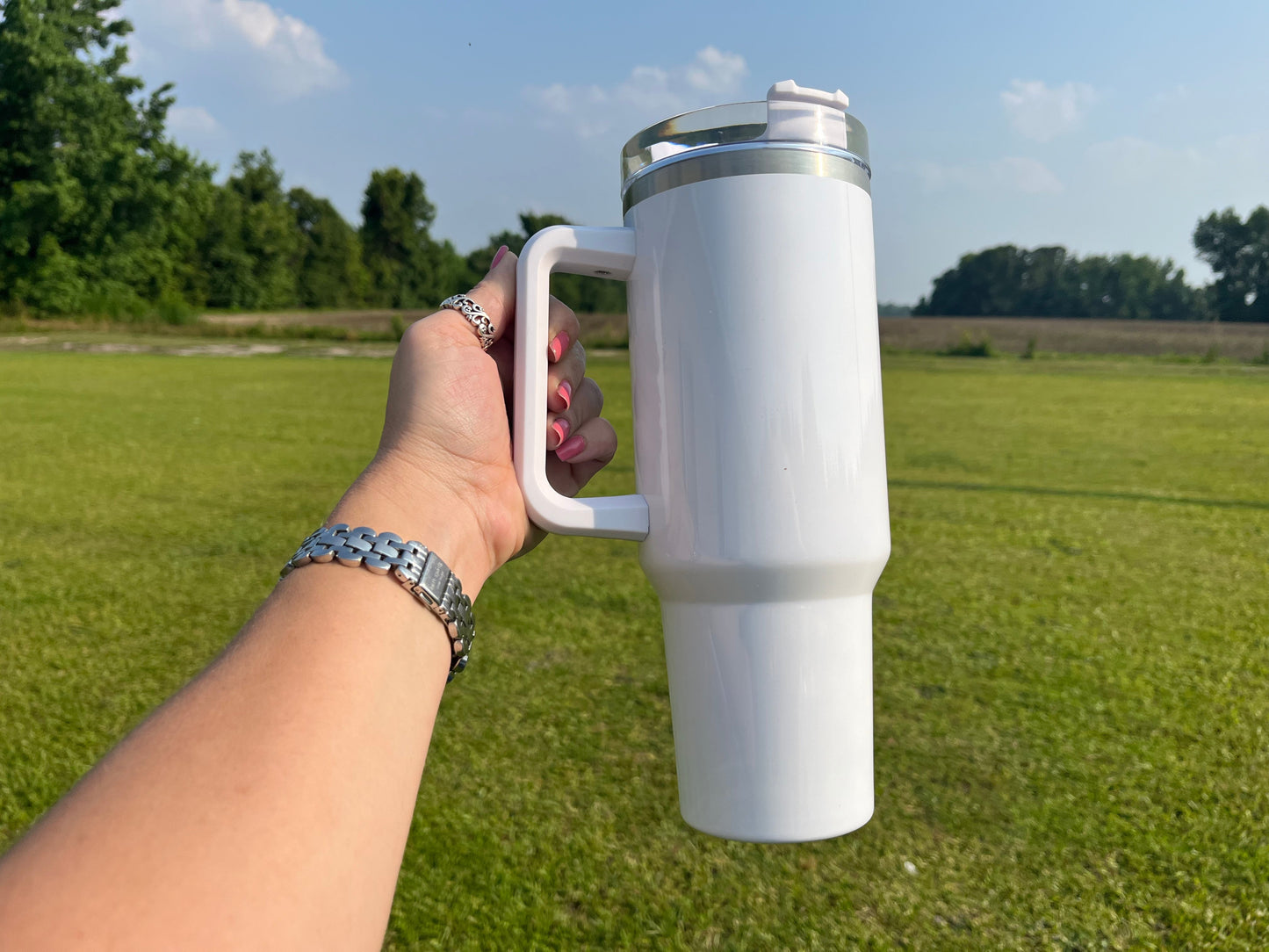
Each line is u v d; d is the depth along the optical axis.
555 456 0.88
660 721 2.46
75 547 4.39
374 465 0.67
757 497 0.65
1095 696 2.68
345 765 0.44
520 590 3.62
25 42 29.78
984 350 25.83
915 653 3.04
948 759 2.29
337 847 0.42
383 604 0.53
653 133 0.69
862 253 0.68
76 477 6.29
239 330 27.14
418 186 47.94
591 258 0.70
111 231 32.44
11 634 3.13
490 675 2.76
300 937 0.38
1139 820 2.02
